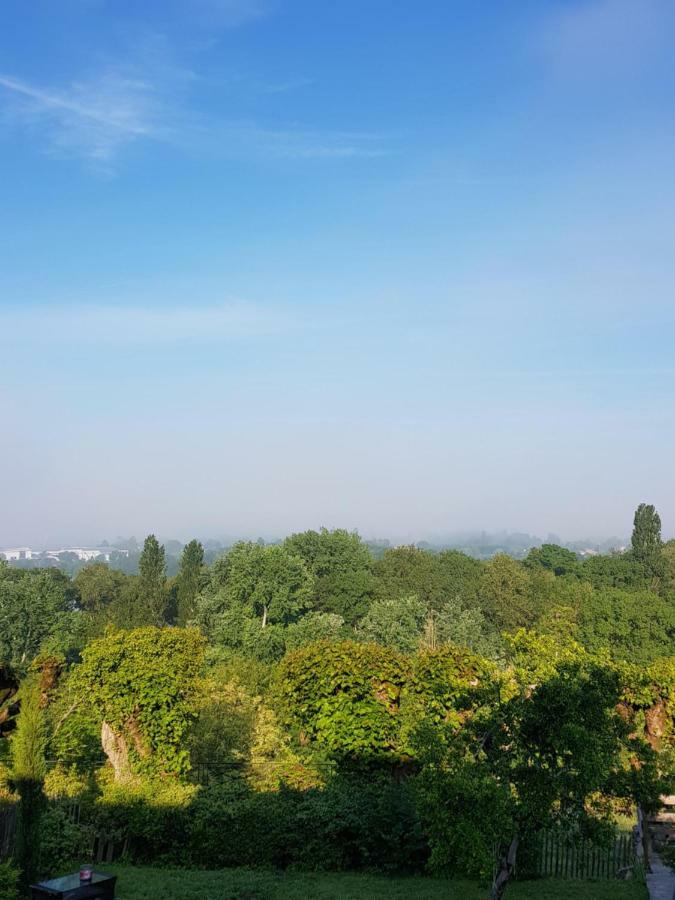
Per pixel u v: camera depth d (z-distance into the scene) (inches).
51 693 1157.1
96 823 941.2
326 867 917.8
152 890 797.9
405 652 2598.4
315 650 1178.0
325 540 3476.9
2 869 711.7
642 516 4192.9
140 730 1073.5
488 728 674.8
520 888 812.6
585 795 630.5
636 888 800.9
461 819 610.2
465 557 4131.4
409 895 794.2
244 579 2573.8
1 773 1003.9
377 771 1072.8
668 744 1051.9
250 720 1256.8
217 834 924.0
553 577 4028.1
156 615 3772.1
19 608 2394.2
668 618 2596.0
